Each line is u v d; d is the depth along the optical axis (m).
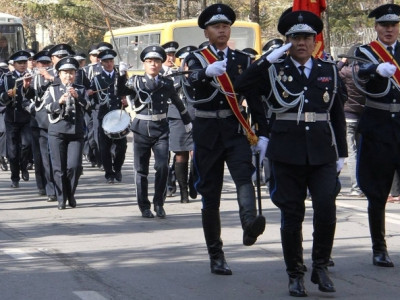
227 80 9.49
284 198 8.88
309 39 8.78
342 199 15.77
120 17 51.03
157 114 13.59
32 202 15.77
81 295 8.94
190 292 9.09
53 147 14.73
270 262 10.48
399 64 9.97
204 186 9.78
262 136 9.35
